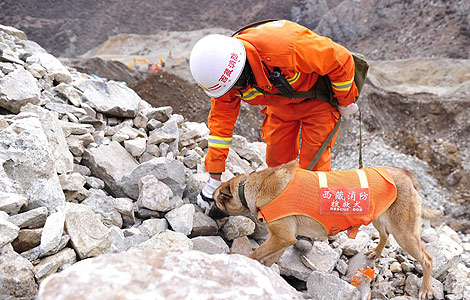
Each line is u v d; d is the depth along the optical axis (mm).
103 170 4242
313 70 3393
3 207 3043
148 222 3697
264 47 3348
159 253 2047
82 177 3938
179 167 4219
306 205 3412
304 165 4055
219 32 52031
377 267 4340
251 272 2010
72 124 4531
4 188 3197
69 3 63000
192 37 50844
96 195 3926
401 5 51344
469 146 16922
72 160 4008
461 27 44562
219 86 3369
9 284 2607
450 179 14672
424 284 3826
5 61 5273
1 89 4371
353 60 3611
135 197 4156
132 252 2012
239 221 3963
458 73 27984
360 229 5336
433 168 15391
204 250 3584
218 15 64562
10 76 4535
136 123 5266
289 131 4145
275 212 3428
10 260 2686
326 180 3473
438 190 13648
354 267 4262
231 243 4117
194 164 4973
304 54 3309
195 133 5602
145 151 4836
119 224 3764
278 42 3326
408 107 19328
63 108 4836
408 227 3625
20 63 5363
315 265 3977
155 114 5395
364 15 52375
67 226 3127
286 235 3469
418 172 14086
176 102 16219
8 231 2793
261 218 3529
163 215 3930
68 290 1712
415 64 30078
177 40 50406
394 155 14938
